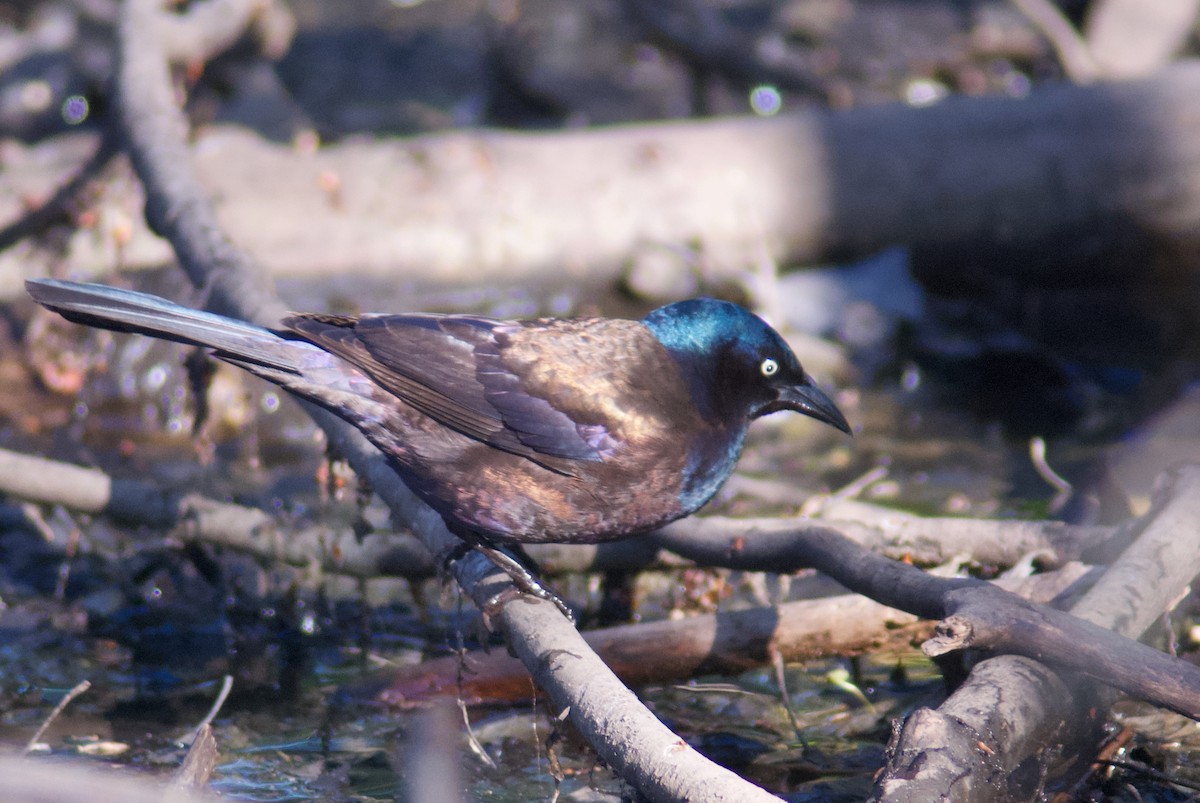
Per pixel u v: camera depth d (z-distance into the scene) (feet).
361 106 68.18
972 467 39.01
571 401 23.40
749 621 27.17
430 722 24.12
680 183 49.57
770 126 50.55
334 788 23.76
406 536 30.40
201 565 32.58
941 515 35.14
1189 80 49.21
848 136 49.90
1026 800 19.85
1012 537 27.14
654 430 23.58
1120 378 45.24
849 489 33.27
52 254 46.39
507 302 49.49
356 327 24.12
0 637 30.45
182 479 37.93
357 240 48.32
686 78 69.56
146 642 30.53
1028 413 43.29
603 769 24.36
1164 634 26.45
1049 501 35.88
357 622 31.53
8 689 27.94
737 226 49.49
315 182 48.65
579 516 24.04
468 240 48.83
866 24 70.74
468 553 25.23
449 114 67.41
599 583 31.14
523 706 27.14
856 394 45.70
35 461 32.86
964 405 44.19
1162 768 23.12
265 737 25.90
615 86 68.28
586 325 24.62
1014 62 66.18
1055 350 47.60
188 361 33.60
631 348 24.12
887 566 23.18
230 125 59.72
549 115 67.05
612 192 49.44
